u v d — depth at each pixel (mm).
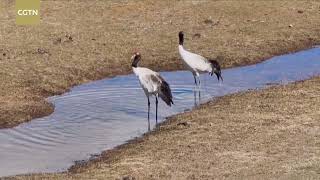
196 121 19188
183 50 23062
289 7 35406
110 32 30797
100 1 35031
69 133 19438
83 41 29344
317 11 35188
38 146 18297
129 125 20047
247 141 17078
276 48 30109
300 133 17578
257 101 20984
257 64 28203
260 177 14375
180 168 15328
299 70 26875
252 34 31484
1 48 27828
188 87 24578
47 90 23812
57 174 15469
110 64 27188
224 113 19797
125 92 24062
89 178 14922
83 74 25938
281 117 19016
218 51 29031
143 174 15008
